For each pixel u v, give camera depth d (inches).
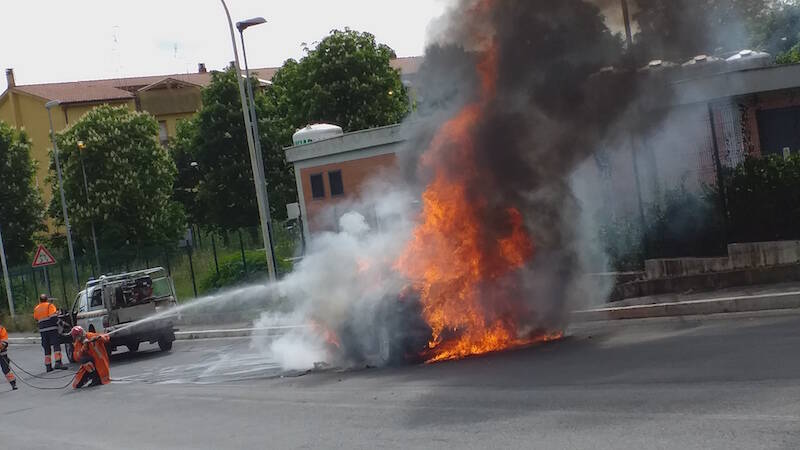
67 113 2874.0
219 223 2155.5
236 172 2137.1
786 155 723.4
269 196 2129.7
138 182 2074.3
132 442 405.7
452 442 301.6
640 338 478.0
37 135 2938.0
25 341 1370.6
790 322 449.4
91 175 2082.9
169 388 602.9
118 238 2043.6
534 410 331.6
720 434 257.9
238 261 1218.6
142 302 912.3
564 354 458.3
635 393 332.8
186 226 2340.1
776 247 622.8
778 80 764.0
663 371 368.2
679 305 544.1
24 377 869.2
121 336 877.8
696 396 312.0
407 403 390.9
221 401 498.0
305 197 1486.2
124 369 788.6
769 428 257.0
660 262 694.5
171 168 2215.8
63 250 2135.8
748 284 587.8
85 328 903.7
